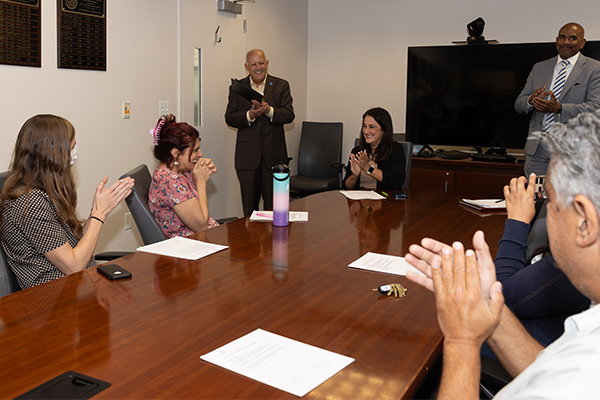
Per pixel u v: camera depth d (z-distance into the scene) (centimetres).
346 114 596
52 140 184
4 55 294
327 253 189
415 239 212
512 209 153
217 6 453
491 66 487
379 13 562
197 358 111
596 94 389
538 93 389
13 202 179
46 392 97
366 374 105
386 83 570
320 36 597
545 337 139
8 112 301
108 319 130
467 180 484
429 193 324
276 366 107
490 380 114
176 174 244
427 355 113
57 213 189
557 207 74
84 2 336
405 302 143
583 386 60
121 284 155
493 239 215
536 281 133
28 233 178
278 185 226
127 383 100
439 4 532
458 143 514
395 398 97
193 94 438
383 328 126
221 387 100
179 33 416
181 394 97
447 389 85
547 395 62
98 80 354
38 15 310
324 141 573
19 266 183
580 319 71
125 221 391
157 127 245
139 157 394
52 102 325
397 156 356
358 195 311
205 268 170
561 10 481
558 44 406
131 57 377
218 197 484
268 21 527
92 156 355
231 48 478
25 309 135
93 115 353
